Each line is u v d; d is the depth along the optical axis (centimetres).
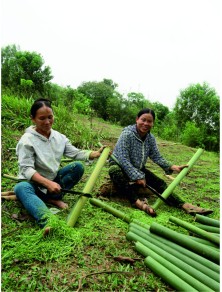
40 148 284
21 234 242
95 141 582
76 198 329
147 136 358
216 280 197
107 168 466
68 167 313
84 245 238
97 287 193
